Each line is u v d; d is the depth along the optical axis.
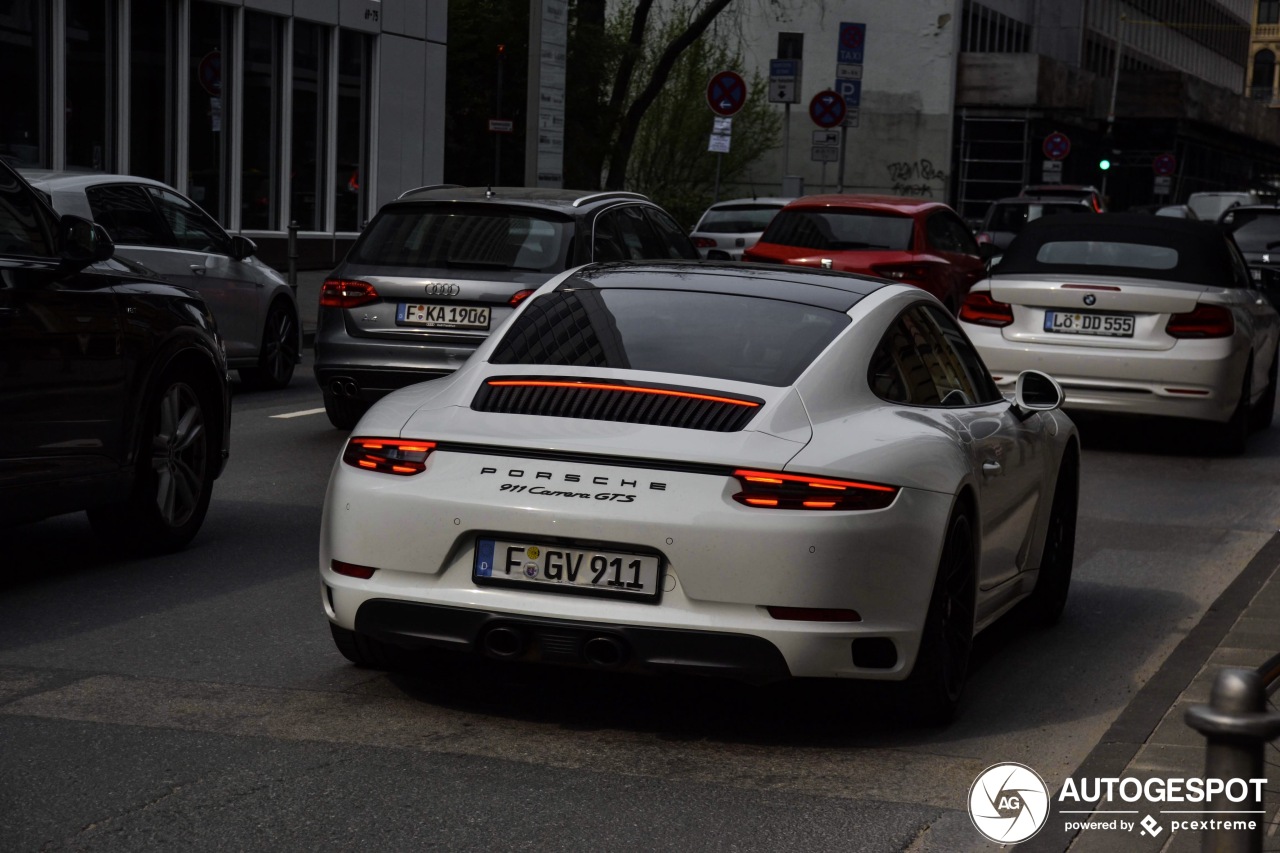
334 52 29.94
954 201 58.25
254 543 8.06
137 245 12.73
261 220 28.30
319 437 11.87
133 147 25.09
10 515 6.59
